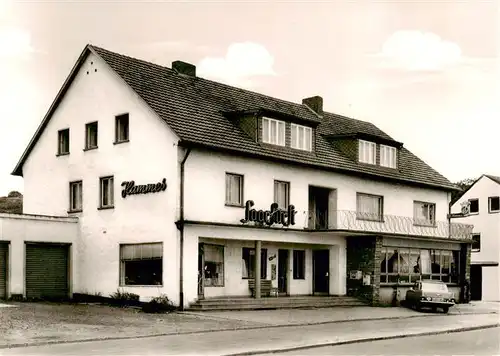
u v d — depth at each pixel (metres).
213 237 30.38
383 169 40.16
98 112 32.94
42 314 25.42
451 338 22.84
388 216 40.06
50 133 35.28
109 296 31.53
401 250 38.91
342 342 20.39
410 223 41.56
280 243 35.28
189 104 32.69
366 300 36.22
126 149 31.48
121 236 31.36
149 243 30.17
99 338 19.72
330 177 36.72
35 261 31.88
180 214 29.23
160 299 29.11
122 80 31.72
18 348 17.66
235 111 33.50
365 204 38.88
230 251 32.50
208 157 30.64
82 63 33.72
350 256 37.16
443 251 42.31
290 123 34.94
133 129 31.27
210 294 31.28
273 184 33.66
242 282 32.97
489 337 23.39
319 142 38.38
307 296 35.56
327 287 37.06
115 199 31.77
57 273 32.72
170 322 24.44
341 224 36.97
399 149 41.69
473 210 58.84
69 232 33.06
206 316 26.81
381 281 37.25
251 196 32.47
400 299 37.62
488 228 57.69
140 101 30.97
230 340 20.14
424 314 32.47
